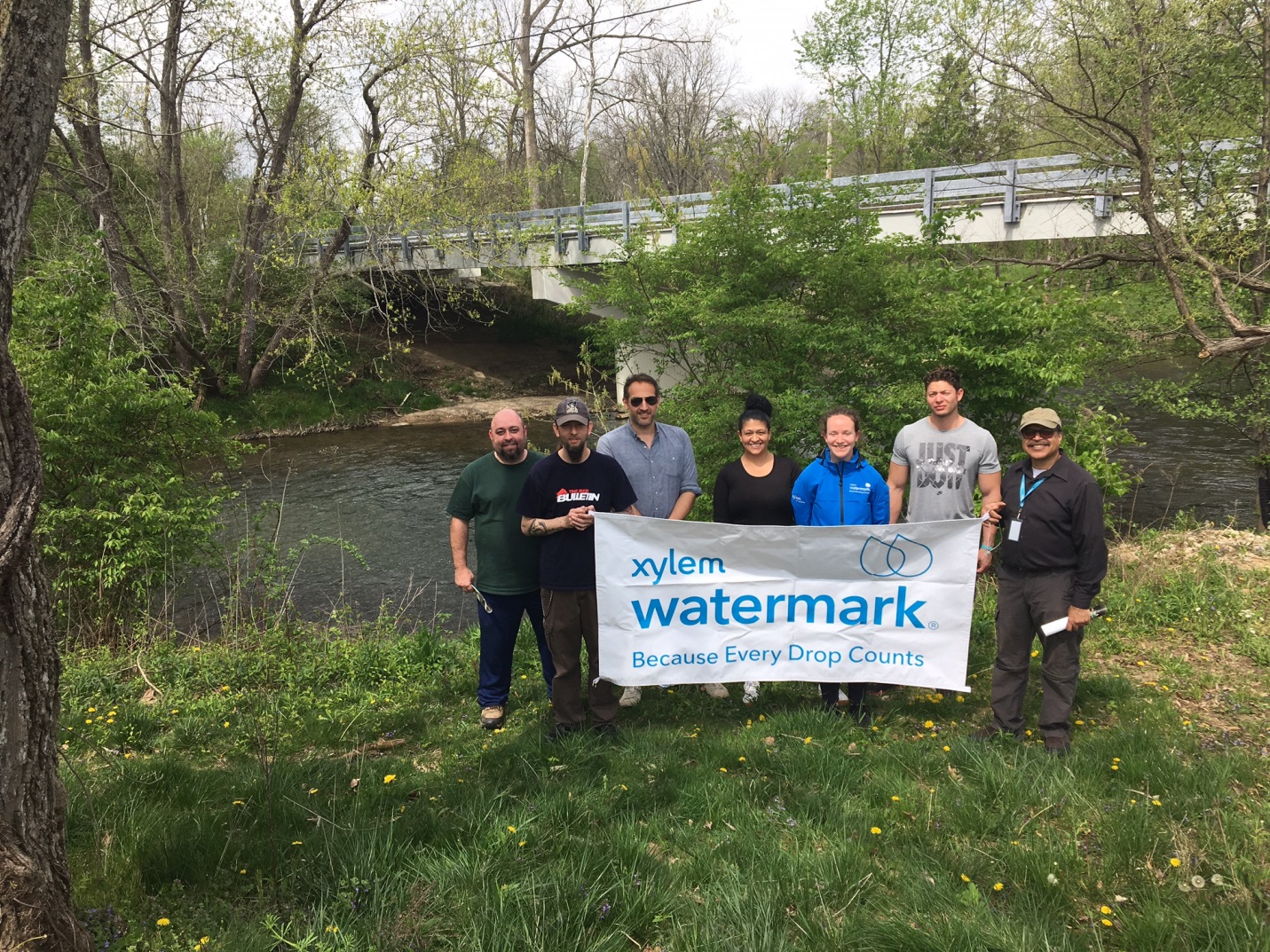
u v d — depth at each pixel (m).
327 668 5.89
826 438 4.39
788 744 4.02
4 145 2.13
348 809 3.43
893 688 5.01
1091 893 2.79
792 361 9.45
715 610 4.34
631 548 4.23
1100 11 9.62
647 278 10.31
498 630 4.58
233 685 5.58
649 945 2.63
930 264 9.99
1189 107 10.48
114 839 3.05
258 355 25.44
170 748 4.43
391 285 26.34
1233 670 5.07
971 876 2.93
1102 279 12.86
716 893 2.79
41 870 2.28
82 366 8.23
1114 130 10.52
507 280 24.22
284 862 2.99
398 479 16.94
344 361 26.55
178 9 18.66
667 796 3.56
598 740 4.18
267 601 8.00
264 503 9.09
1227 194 9.74
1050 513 3.86
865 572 4.32
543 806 3.37
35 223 18.83
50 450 7.84
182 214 22.27
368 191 17.81
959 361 8.62
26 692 2.26
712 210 10.14
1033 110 11.53
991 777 3.52
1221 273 9.56
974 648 5.56
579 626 4.25
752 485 4.53
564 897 2.75
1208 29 9.70
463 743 4.46
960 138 16.28
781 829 3.29
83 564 7.73
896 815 3.37
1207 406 10.91
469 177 19.11
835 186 9.99
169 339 21.66
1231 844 2.99
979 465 4.53
